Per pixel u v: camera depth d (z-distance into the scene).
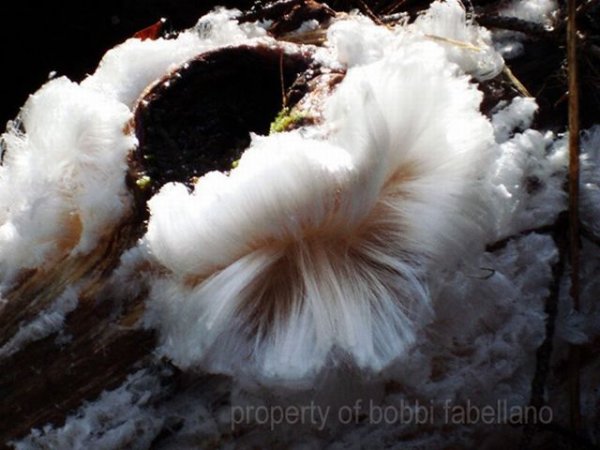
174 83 0.41
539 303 0.41
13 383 0.40
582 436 0.43
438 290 0.38
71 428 0.40
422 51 0.39
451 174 0.38
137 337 0.40
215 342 0.37
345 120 0.37
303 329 0.37
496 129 0.42
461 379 0.40
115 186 0.40
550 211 0.41
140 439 0.40
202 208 0.37
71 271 0.41
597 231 0.42
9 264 0.41
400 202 0.38
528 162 0.41
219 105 0.41
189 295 0.38
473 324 0.39
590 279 0.42
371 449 0.40
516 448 0.42
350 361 0.37
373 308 0.37
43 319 0.40
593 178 0.42
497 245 0.40
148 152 0.40
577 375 0.42
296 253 0.37
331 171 0.36
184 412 0.40
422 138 0.38
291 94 0.41
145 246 0.39
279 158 0.36
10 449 0.40
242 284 0.37
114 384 0.40
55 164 0.40
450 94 0.38
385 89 0.38
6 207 0.42
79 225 0.41
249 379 0.37
